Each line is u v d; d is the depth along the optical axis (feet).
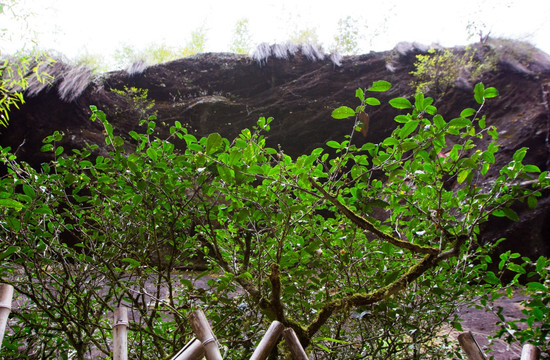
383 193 5.41
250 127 24.49
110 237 5.59
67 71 19.93
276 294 4.41
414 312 5.19
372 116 24.56
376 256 5.59
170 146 4.95
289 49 26.09
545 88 21.52
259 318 5.63
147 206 5.15
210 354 3.00
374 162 4.74
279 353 4.45
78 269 5.57
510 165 4.70
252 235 5.31
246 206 4.83
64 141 19.13
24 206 4.41
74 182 5.34
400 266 5.63
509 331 5.30
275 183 4.74
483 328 10.09
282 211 4.92
